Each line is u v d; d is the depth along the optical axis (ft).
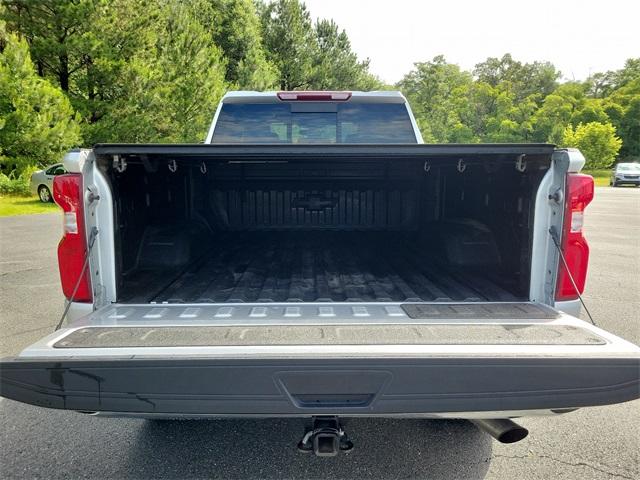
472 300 8.16
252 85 96.99
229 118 13.92
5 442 9.11
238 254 12.42
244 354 5.85
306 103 13.87
